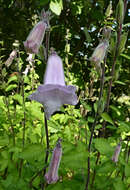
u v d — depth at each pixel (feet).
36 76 1.70
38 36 0.77
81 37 2.68
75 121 1.61
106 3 2.48
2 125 1.62
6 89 1.39
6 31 2.79
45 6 1.66
